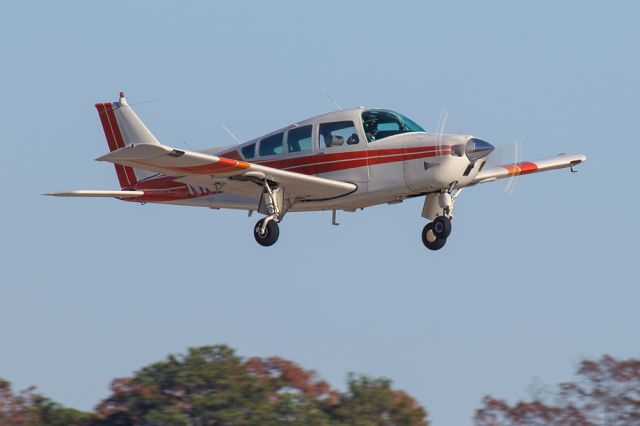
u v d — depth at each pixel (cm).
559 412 4856
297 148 5425
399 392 5053
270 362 5231
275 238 5359
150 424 4962
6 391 5084
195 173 5097
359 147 5284
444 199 5253
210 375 5053
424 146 5141
